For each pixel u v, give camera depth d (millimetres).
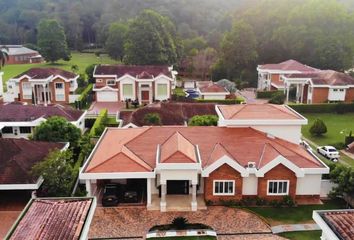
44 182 34812
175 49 108750
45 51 135125
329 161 47188
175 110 58281
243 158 36781
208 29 147750
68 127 46375
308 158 37594
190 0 162875
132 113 55656
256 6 116625
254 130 40938
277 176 35625
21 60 140750
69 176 35656
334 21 96438
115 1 176375
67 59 138875
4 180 34125
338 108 70875
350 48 96562
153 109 55125
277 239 30219
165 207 34562
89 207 24203
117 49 135750
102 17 172250
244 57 102000
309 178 36406
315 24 98000
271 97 84000
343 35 96125
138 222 32531
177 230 30891
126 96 80500
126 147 38375
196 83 96438
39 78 77750
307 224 32562
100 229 31375
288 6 106000
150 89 79250
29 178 34375
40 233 21234
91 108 75438
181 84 97750
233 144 38562
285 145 39531
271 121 40531
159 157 35500
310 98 74625
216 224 32344
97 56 156375
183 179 34125
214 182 35562
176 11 155250
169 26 116688
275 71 88438
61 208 23984
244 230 31438
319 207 35562
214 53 112250
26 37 173875
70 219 22641
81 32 174375
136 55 101000
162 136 40469
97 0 187250
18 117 54750
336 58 94938
